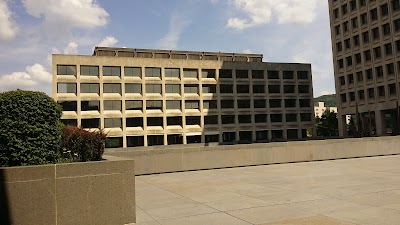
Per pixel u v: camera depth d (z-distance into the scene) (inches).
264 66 3319.4
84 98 2667.3
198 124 3056.1
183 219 257.1
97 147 334.6
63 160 288.8
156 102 2908.5
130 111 2805.1
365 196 316.5
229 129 3134.8
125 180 259.9
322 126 4370.1
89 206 248.1
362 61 2824.8
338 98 3095.5
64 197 241.9
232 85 3201.3
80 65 2689.5
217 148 647.1
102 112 2701.8
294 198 319.0
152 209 297.3
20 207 231.6
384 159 704.4
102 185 252.8
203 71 3127.5
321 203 292.7
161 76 2940.5
